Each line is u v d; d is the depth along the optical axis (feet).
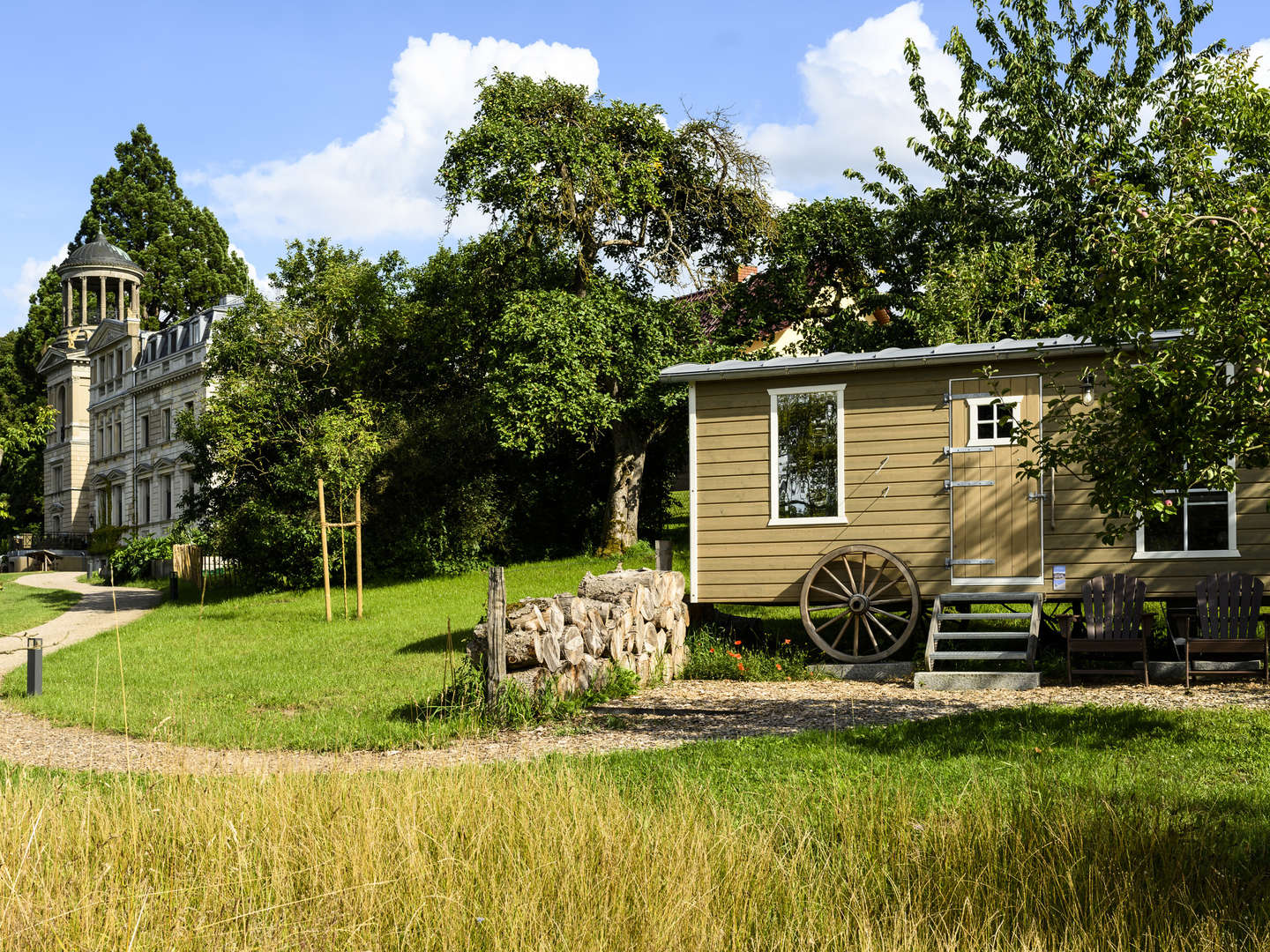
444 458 92.07
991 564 43.50
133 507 171.01
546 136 80.43
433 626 62.59
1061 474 42.80
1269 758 24.08
